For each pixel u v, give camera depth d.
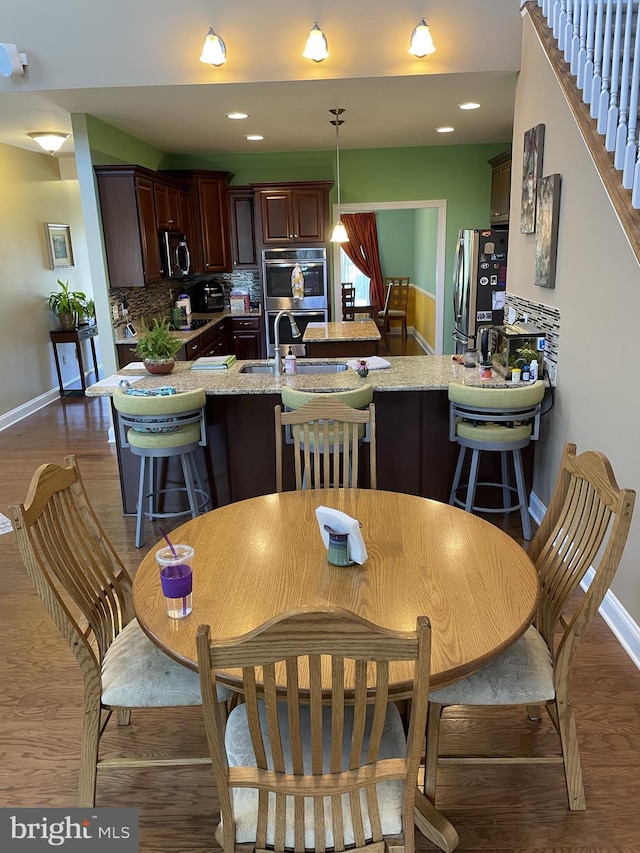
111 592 1.98
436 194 6.93
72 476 1.95
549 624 1.92
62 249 7.49
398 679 1.35
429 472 3.86
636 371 2.47
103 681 1.74
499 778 1.99
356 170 6.92
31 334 6.73
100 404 6.98
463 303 5.80
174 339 4.05
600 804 1.88
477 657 1.40
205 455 3.86
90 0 3.78
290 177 7.00
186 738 2.18
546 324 3.60
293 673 1.14
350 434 3.23
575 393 3.16
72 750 2.12
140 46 3.85
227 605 1.60
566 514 1.95
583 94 3.03
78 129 4.70
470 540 1.95
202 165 6.98
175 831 1.82
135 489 3.93
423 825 1.76
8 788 1.97
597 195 2.83
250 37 3.84
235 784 1.25
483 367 3.64
